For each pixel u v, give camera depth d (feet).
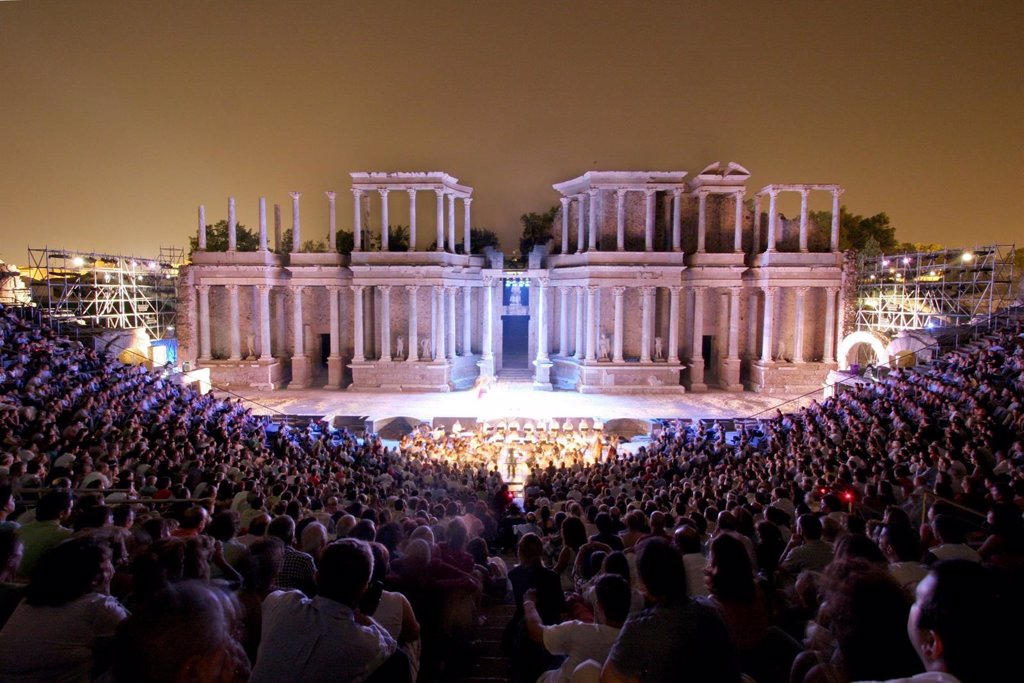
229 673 13.23
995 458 68.90
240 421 116.57
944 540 30.12
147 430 90.89
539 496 79.00
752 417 154.51
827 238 225.35
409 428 158.40
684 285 197.26
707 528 48.16
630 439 151.23
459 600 30.55
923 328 159.94
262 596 24.54
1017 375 100.89
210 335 196.65
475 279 205.77
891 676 14.51
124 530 30.96
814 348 196.75
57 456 66.18
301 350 198.90
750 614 21.47
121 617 19.99
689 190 201.46
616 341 191.11
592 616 28.07
